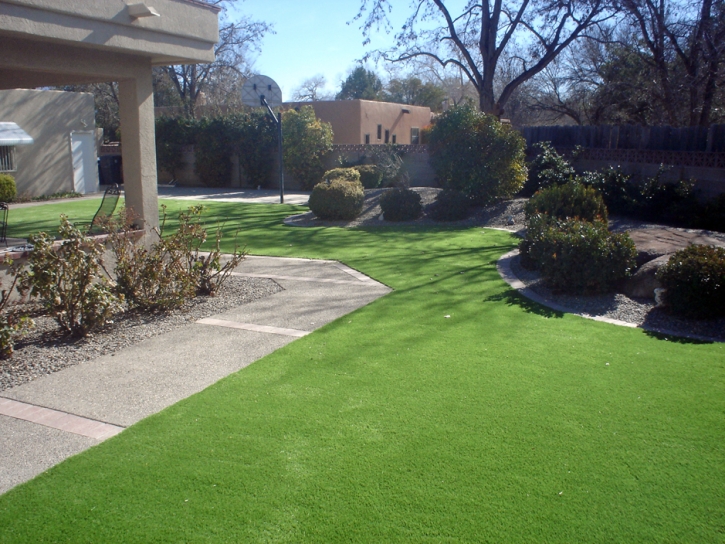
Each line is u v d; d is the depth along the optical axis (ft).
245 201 62.90
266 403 13.58
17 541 8.91
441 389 14.30
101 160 82.48
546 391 14.19
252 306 22.20
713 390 14.25
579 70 76.79
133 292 21.13
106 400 13.92
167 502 9.84
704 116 58.54
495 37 71.10
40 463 11.14
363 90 155.53
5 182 59.11
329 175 52.37
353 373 15.37
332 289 24.75
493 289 24.52
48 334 18.81
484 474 10.58
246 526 9.21
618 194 42.86
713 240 27.66
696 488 10.17
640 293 23.02
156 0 23.54
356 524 9.24
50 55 21.33
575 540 8.87
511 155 46.44
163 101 122.21
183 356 16.85
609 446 11.57
